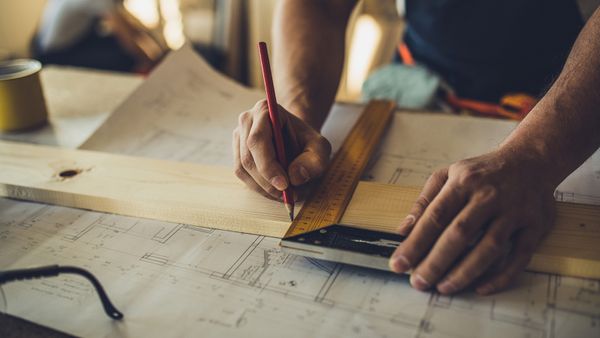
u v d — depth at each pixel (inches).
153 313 22.4
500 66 48.7
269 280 24.0
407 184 31.2
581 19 45.1
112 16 80.4
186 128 39.9
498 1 46.3
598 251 23.2
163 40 95.3
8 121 41.3
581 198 28.4
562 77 27.4
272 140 27.0
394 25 95.9
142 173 32.7
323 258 24.4
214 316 22.1
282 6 41.8
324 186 30.1
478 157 25.1
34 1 90.9
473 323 21.0
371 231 25.5
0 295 23.9
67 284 24.5
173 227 28.7
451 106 49.8
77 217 30.1
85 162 34.4
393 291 22.9
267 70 25.6
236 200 29.2
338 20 42.6
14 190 32.1
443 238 21.9
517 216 22.5
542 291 22.4
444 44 49.8
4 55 86.2
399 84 50.7
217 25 88.6
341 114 41.3
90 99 48.1
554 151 25.0
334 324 21.3
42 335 21.6
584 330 20.4
